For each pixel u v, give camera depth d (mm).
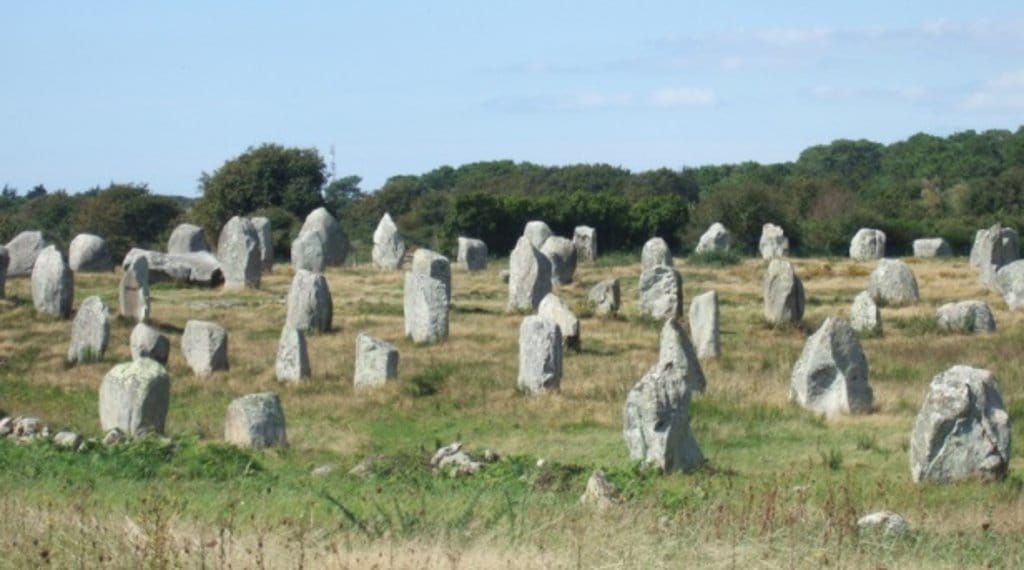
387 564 16109
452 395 35594
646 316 50094
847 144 156750
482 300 56625
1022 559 17406
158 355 40688
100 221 92938
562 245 64062
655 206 94188
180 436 28953
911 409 32656
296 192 97250
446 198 109562
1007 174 108438
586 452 28719
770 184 112438
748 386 35406
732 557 16219
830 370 32625
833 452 27391
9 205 115250
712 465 26578
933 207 108750
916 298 54656
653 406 26031
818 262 76812
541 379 35812
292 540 17297
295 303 47000
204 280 60250
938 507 21422
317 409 34531
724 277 66875
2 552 16484
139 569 15969
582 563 16094
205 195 97438
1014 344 41438
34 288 49125
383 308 52812
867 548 17234
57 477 23734
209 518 19484
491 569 15977
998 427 24609
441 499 21219
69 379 39281
